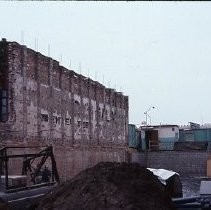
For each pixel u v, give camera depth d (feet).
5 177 36.96
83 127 109.60
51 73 90.43
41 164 44.21
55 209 29.04
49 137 88.38
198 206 42.22
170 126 163.32
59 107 94.58
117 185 28.94
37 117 83.15
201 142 161.38
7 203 32.35
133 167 31.58
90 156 113.29
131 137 156.97
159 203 28.73
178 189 60.39
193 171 135.13
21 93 76.95
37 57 83.87
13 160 71.51
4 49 74.13
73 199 29.01
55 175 44.60
